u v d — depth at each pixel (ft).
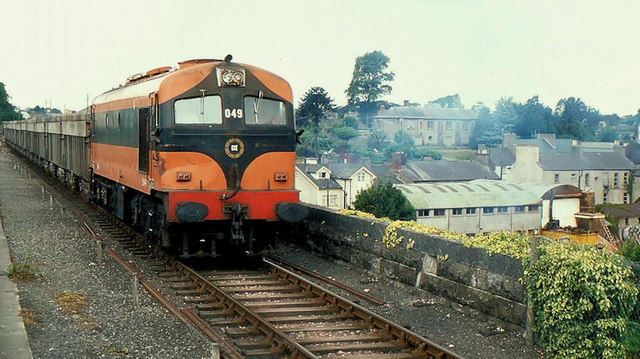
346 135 298.56
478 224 157.38
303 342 26.78
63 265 40.96
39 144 134.31
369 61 337.31
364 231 41.06
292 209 40.04
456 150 319.47
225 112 39.73
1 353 24.13
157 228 43.45
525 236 30.27
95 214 67.87
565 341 25.53
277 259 45.34
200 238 41.32
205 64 40.37
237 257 46.34
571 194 174.70
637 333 25.50
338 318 30.68
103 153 59.93
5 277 36.40
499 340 28.07
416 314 31.71
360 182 187.83
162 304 32.27
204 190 38.99
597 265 25.07
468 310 31.81
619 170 235.81
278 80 41.55
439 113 344.49
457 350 26.61
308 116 273.13
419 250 35.81
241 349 26.35
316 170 185.88
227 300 32.81
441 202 152.97
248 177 40.22
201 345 26.11
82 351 25.09
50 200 77.05
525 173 223.71
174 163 38.73
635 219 196.95
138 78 52.47
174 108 38.83
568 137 346.54
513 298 29.12
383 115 329.52
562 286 25.81
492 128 339.77
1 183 102.53
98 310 30.96
